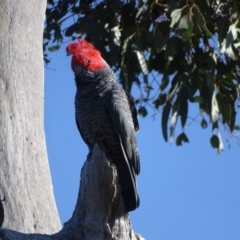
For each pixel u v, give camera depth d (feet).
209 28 42.78
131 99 33.35
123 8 43.34
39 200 33.04
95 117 32.27
